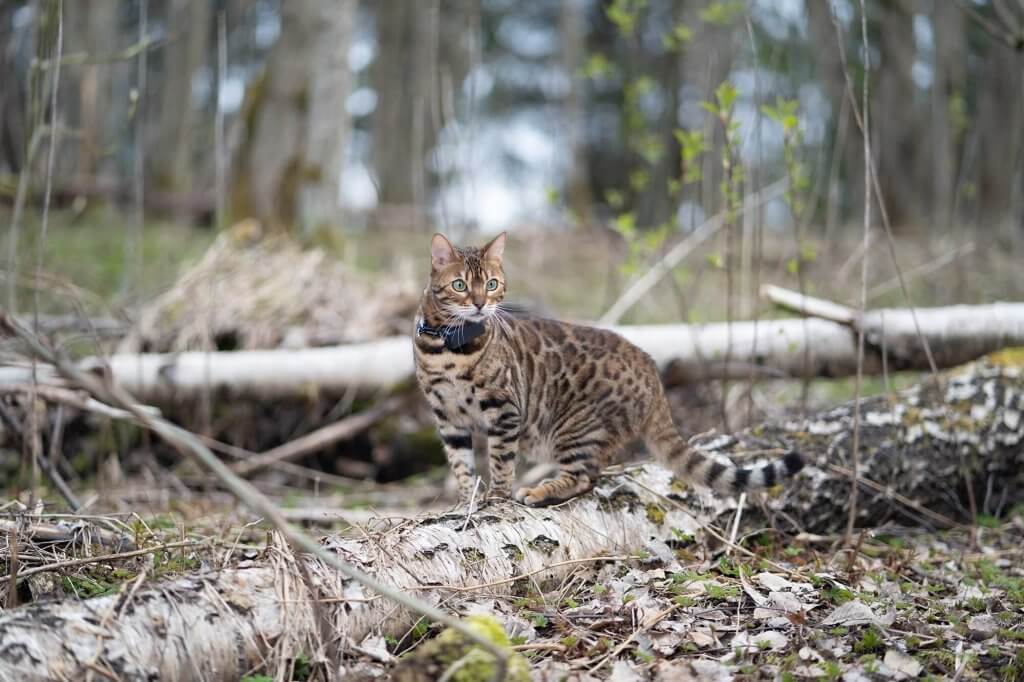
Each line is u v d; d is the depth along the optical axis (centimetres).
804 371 579
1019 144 806
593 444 448
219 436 666
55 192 1227
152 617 282
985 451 515
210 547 354
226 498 586
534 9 2461
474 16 830
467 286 430
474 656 270
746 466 461
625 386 449
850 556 420
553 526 390
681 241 860
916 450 500
